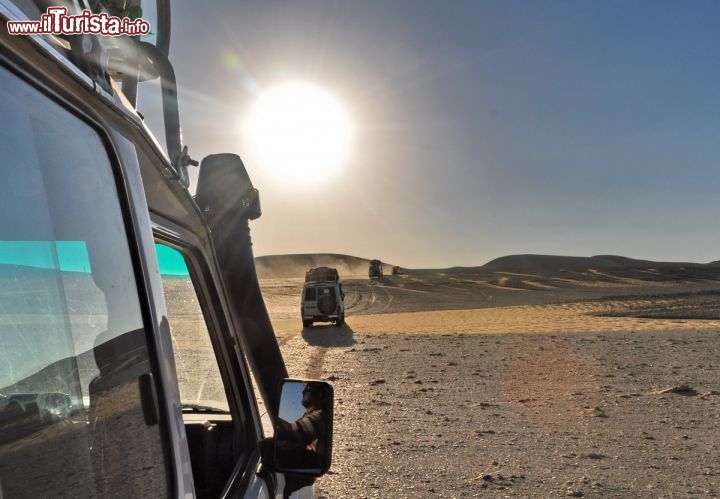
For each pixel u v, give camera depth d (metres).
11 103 1.05
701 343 20.25
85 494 1.15
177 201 1.99
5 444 0.99
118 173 1.41
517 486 6.85
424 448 8.38
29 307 1.09
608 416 10.12
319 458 2.30
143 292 1.45
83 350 1.21
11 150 1.05
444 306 59.53
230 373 2.43
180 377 2.42
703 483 6.89
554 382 13.27
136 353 1.38
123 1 1.61
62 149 1.20
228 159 2.67
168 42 2.09
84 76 1.25
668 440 8.67
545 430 9.29
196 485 2.38
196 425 2.40
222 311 2.39
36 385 1.08
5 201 1.03
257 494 2.20
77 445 1.15
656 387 12.57
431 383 13.40
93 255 1.28
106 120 1.40
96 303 1.27
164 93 1.96
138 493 1.31
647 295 66.19
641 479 7.04
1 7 1.00
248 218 2.70
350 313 52.66
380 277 118.12
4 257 1.03
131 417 1.32
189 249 2.11
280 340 24.38
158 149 1.72
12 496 0.98
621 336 22.84
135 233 1.45
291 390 2.33
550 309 45.88
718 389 12.23
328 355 18.66
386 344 21.66
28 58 1.09
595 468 7.46
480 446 8.45
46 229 1.14
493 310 46.03
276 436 2.29
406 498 6.51
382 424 9.73
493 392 12.27
